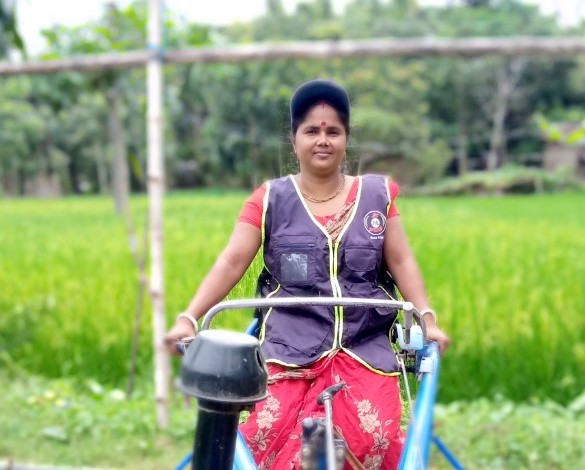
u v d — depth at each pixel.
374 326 2.82
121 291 8.89
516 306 7.70
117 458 5.44
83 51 10.76
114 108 18.00
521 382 6.83
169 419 6.03
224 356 2.26
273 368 2.79
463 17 48.12
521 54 5.91
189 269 9.16
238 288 3.04
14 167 47.84
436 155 35.72
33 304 8.73
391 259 2.99
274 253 2.87
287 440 2.71
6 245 13.70
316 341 2.76
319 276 2.82
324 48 5.85
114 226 17.44
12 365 7.45
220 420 2.32
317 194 2.92
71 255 11.70
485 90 45.75
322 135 2.85
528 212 20.98
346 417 2.69
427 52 5.86
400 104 35.88
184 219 14.56
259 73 26.31
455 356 6.99
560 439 5.52
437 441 4.30
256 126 31.16
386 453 2.70
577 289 8.57
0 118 44.38
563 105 48.00
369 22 47.62
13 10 5.43
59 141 51.50
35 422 6.00
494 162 44.47
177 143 40.94
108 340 7.48
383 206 2.92
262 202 2.90
